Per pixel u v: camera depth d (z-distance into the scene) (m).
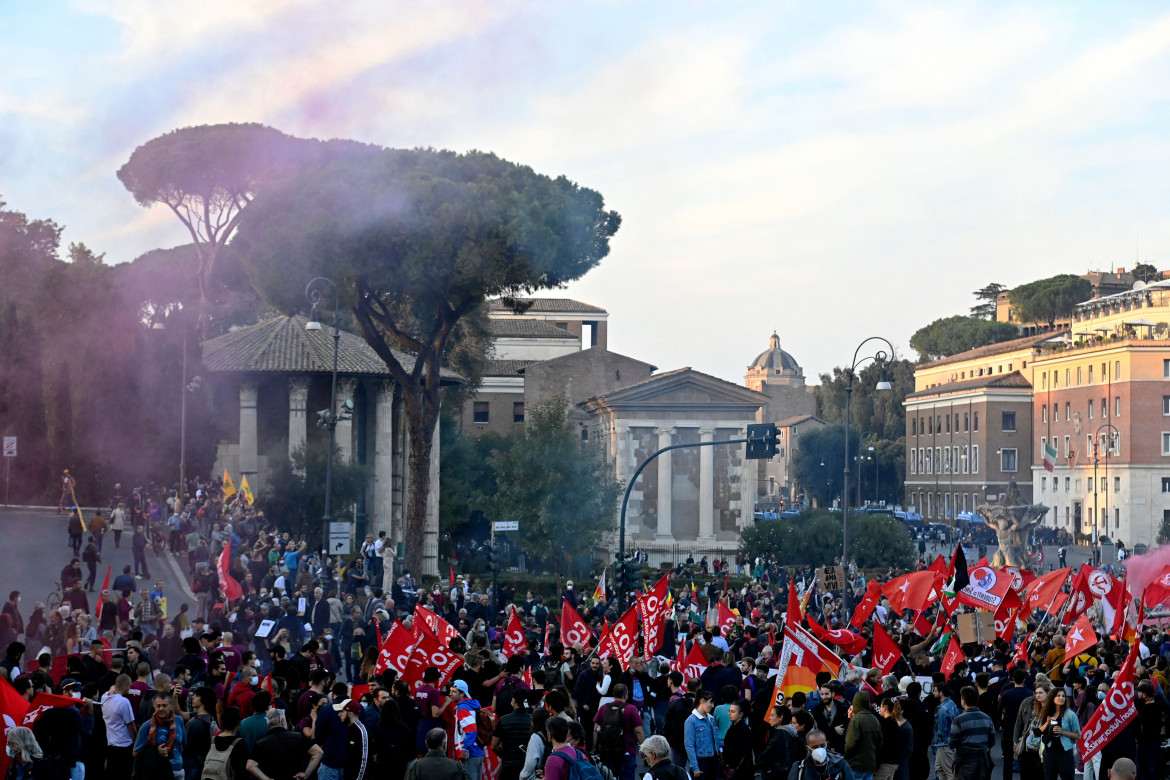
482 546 62.97
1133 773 11.38
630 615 22.78
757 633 26.42
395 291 49.19
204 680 18.25
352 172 46.00
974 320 168.50
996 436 131.00
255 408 63.38
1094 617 35.00
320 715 15.60
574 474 62.44
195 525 48.44
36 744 14.27
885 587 29.44
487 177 47.25
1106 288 158.62
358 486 58.81
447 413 83.94
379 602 31.86
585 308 138.88
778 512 127.19
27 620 34.06
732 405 89.38
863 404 159.25
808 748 14.94
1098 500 115.38
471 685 18.75
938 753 18.55
